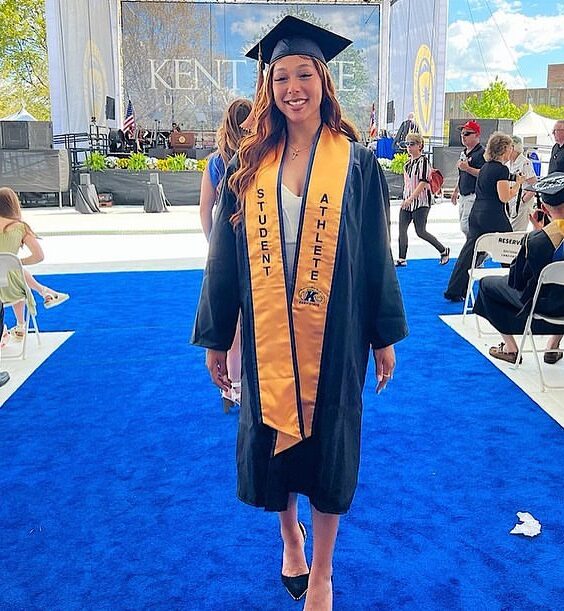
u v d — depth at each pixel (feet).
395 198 61.26
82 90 62.54
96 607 7.85
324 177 6.65
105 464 11.46
